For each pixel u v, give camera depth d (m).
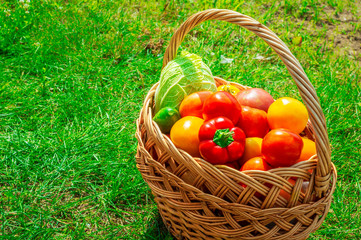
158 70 1.82
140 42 2.02
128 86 1.75
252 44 2.13
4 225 1.35
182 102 1.35
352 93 1.79
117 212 1.42
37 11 2.10
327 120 1.69
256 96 1.36
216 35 2.09
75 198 1.45
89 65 1.80
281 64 2.02
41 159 1.52
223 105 1.26
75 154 1.53
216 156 1.22
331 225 1.43
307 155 1.27
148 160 1.27
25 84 1.72
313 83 1.84
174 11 2.31
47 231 1.35
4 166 1.48
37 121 1.61
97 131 1.58
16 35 1.90
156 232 1.38
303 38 2.19
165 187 1.27
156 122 1.32
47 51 1.83
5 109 1.62
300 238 1.21
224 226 1.21
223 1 2.35
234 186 1.18
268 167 1.23
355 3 2.63
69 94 1.69
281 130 1.22
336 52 2.14
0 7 1.99
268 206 1.19
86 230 1.38
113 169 1.50
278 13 2.46
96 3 2.21
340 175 1.55
